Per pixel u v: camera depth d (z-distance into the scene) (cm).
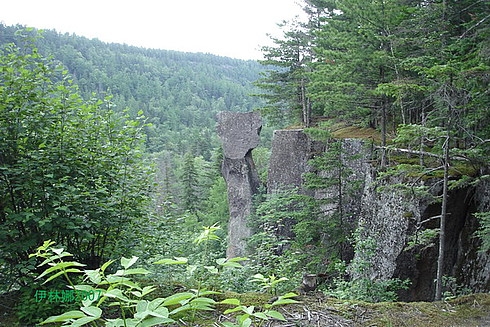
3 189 459
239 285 611
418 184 913
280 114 2081
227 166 1995
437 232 746
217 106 9388
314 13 1814
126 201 520
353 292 736
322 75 1123
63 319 143
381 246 995
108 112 527
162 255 586
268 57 1878
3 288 440
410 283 838
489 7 922
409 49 983
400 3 963
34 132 471
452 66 648
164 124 7394
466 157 724
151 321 145
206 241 206
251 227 1789
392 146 913
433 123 830
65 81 496
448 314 446
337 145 1203
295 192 1608
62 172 459
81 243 507
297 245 1234
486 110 742
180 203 3212
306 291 474
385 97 1069
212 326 360
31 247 465
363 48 1016
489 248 740
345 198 1302
